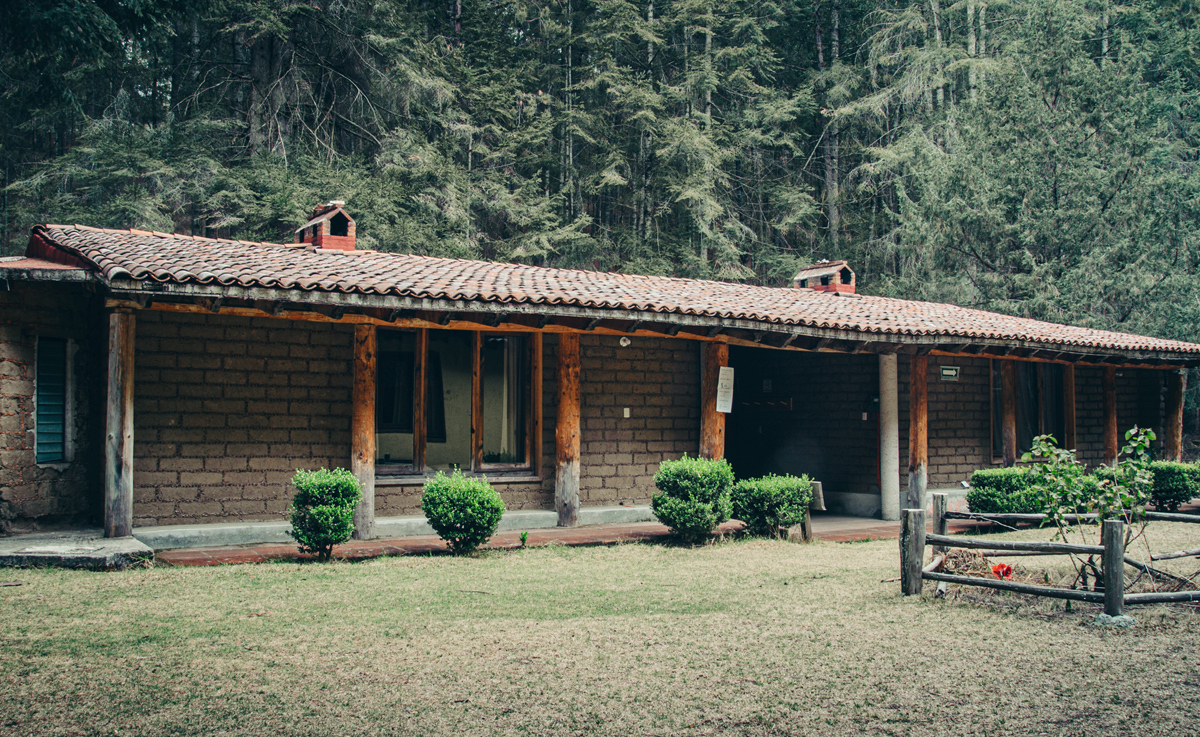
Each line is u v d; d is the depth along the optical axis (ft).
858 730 13.12
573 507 34.99
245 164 72.02
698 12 98.73
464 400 35.91
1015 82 76.13
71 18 53.01
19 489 29.14
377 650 17.04
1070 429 48.80
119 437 26.91
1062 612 20.34
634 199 93.25
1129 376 54.44
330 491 27.02
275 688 14.76
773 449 48.55
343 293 28.04
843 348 38.73
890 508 41.52
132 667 15.75
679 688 14.96
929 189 74.74
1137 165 69.92
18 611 19.65
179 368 30.01
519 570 26.12
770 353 48.91
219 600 21.15
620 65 100.58
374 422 31.48
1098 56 89.71
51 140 84.94
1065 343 42.57
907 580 22.31
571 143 95.40
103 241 32.35
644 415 38.73
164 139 69.21
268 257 33.24
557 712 13.80
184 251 31.71
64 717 13.35
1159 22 90.63
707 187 86.74
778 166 103.30
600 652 17.06
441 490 28.68
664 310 32.83
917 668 16.05
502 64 95.76
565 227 85.56
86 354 32.19
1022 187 71.05
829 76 99.45
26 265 28.25
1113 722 13.38
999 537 34.14
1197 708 13.92
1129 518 21.50
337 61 78.38
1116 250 66.80
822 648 17.37
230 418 30.71
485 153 85.35
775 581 24.70
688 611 20.67
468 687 14.94
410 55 77.61
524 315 32.71
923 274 80.74
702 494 31.71
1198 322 65.67
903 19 94.84
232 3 69.05
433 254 70.90
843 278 52.54
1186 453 77.10
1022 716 13.65
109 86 79.87
